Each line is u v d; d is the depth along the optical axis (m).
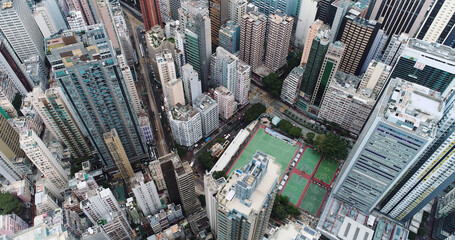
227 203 189.88
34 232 195.12
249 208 187.62
